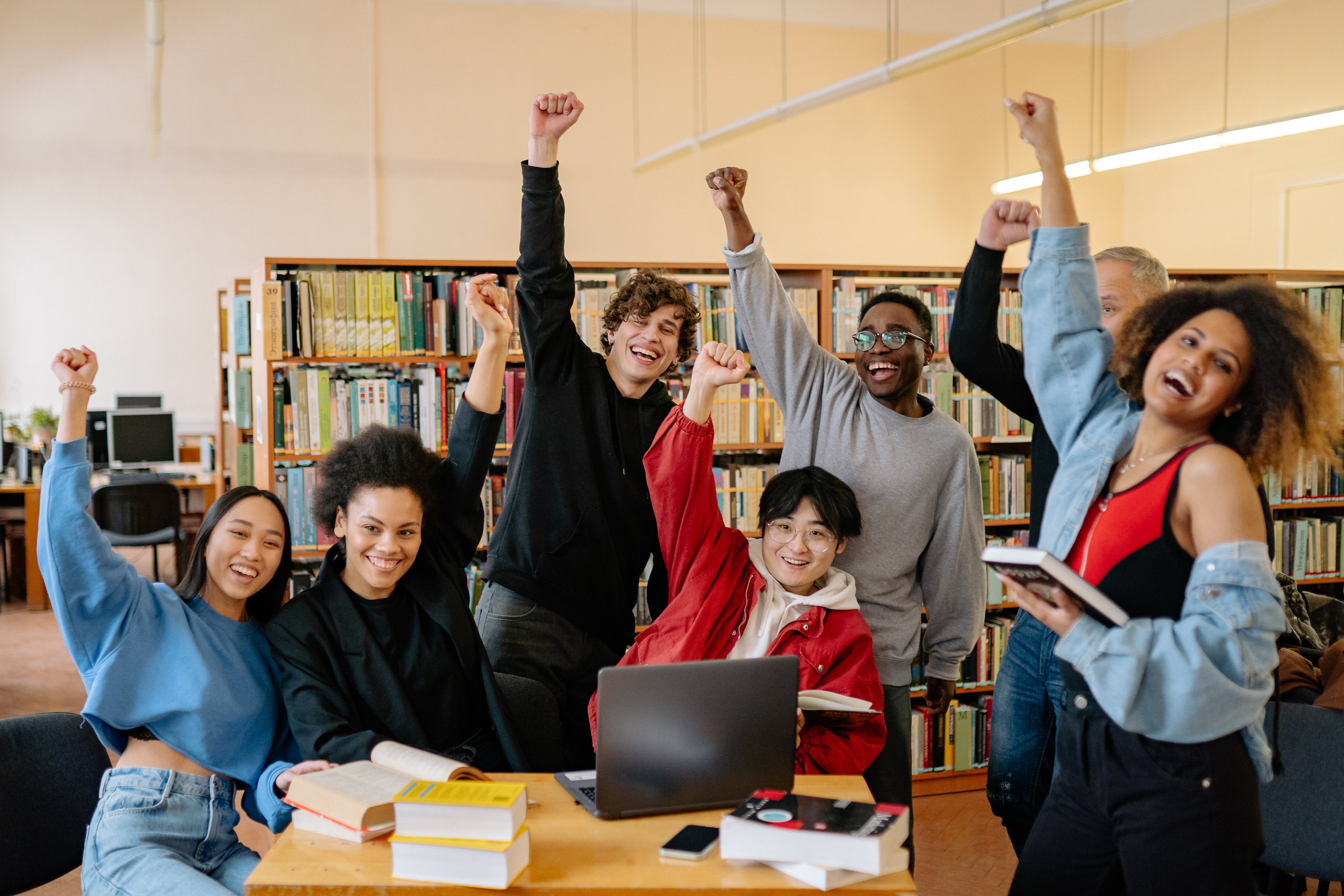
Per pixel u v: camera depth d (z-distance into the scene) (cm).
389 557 221
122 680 208
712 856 167
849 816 163
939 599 264
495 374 247
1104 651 147
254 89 867
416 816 159
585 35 889
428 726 229
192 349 899
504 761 242
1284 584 347
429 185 884
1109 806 161
